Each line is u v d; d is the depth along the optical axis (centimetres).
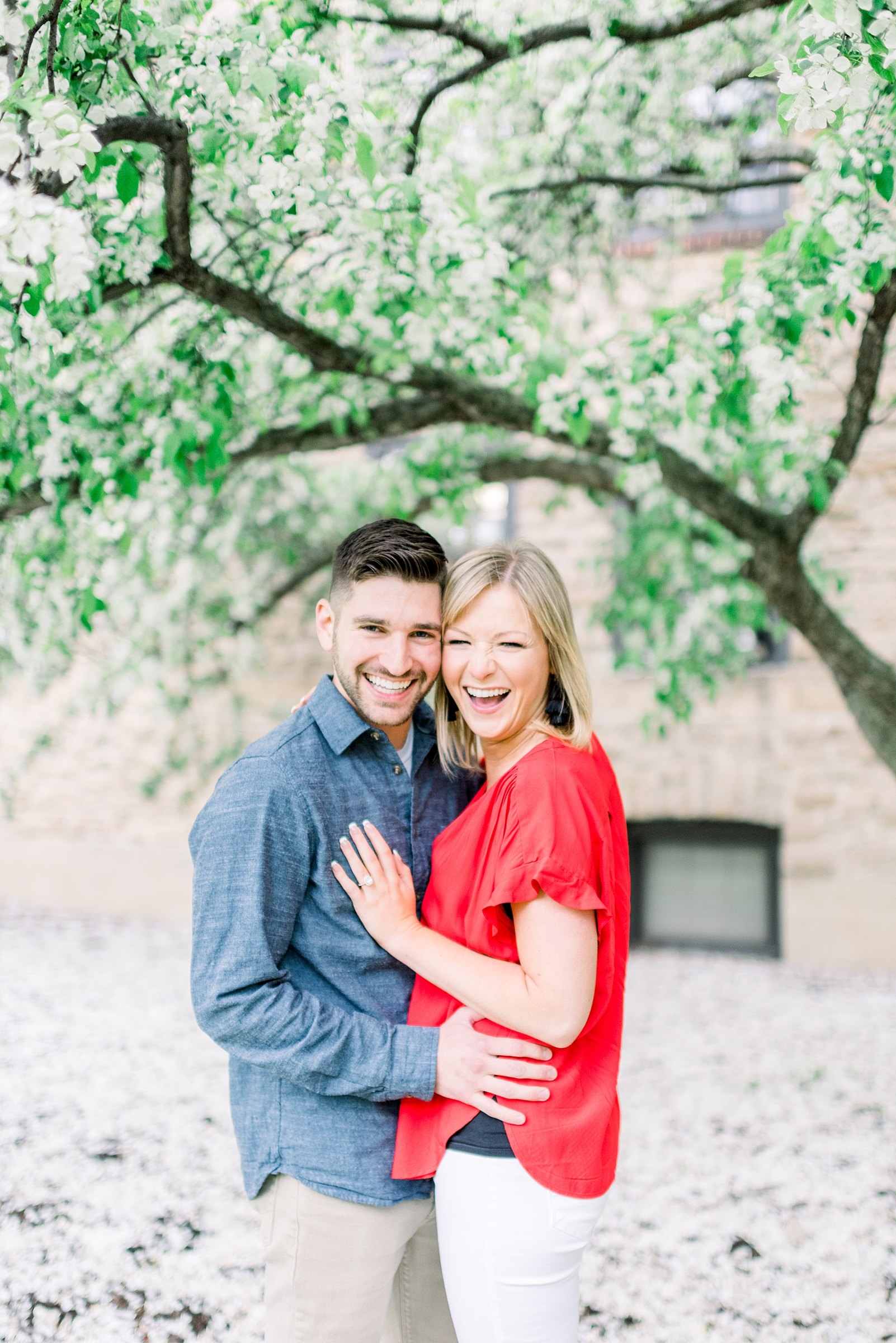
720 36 325
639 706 691
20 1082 445
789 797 666
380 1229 157
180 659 519
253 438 338
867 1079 449
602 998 153
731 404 259
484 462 429
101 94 199
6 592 354
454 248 240
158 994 591
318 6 235
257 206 225
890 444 650
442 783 188
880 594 652
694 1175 352
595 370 276
